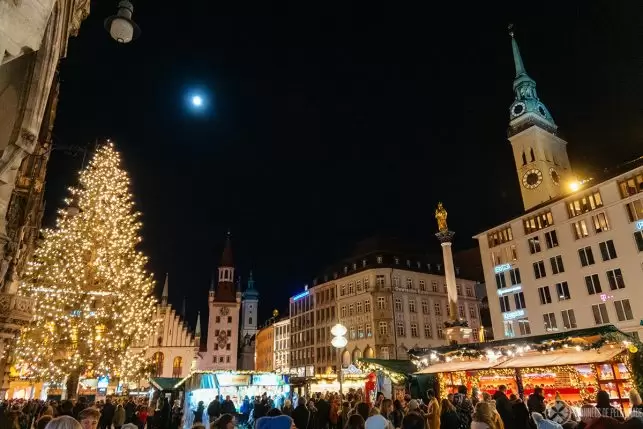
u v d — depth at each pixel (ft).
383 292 222.69
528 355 65.67
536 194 211.61
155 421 74.38
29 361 75.51
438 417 42.70
